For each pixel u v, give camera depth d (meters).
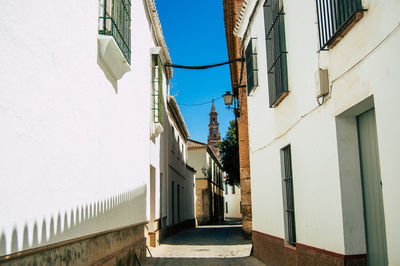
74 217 4.50
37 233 3.54
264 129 8.90
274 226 8.05
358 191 4.89
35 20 3.59
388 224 3.70
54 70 3.99
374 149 4.60
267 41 8.22
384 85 3.76
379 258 4.49
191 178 28.38
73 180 4.50
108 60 5.90
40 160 3.65
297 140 6.52
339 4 4.66
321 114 5.45
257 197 9.62
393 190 3.62
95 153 5.38
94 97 5.37
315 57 5.60
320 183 5.53
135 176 8.35
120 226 6.85
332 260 5.09
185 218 24.30
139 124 8.91
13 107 3.18
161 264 8.79
